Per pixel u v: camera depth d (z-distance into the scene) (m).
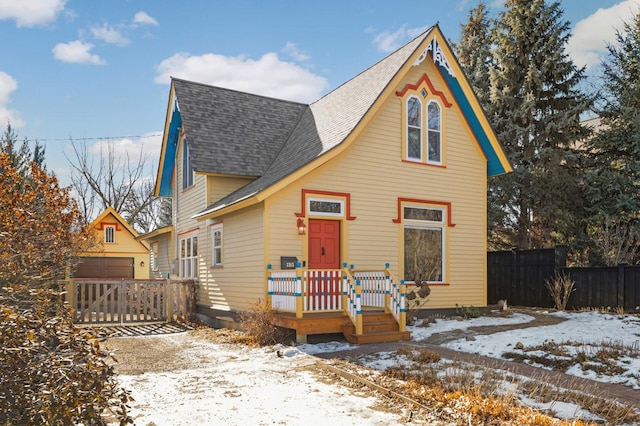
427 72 16.95
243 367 9.67
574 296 17.77
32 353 4.47
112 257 29.33
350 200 14.96
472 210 17.59
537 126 26.38
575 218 25.17
